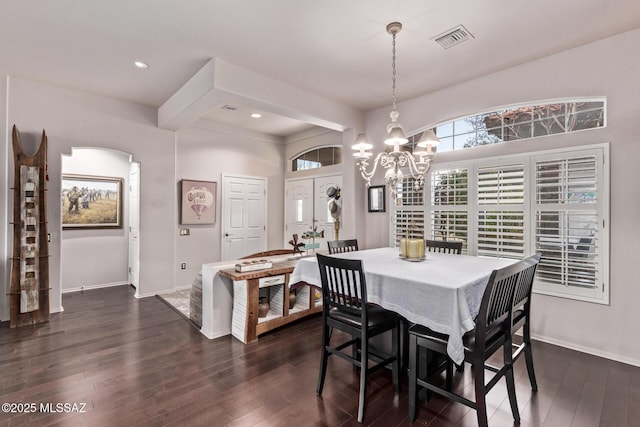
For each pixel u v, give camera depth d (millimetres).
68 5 2223
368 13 2287
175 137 4734
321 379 2125
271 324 3090
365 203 4449
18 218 3330
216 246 5301
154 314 3697
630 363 2506
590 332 2701
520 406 1983
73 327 3273
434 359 2182
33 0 2162
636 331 2490
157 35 2605
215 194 5250
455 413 1923
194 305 3393
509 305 1850
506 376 1854
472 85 3389
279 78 3373
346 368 2473
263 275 2967
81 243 4773
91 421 1827
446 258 2619
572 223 2771
